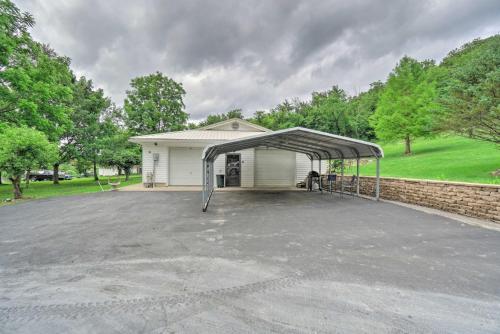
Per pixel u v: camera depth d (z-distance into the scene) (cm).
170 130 2995
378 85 4062
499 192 543
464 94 1071
